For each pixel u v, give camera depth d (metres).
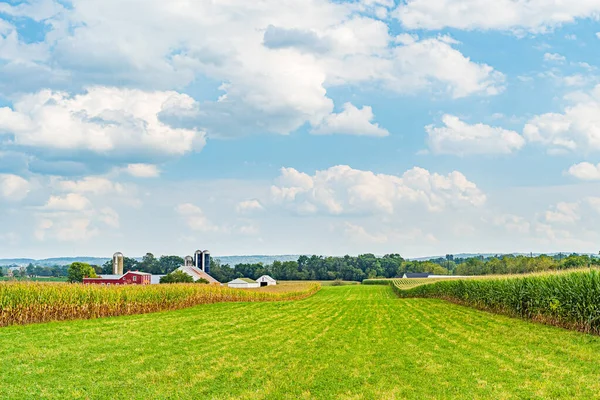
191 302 53.19
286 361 17.91
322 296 88.06
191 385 14.24
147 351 20.02
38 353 19.17
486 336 24.05
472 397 12.50
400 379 14.75
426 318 35.03
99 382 14.53
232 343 22.53
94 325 29.86
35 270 153.00
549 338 22.78
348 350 20.44
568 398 12.23
